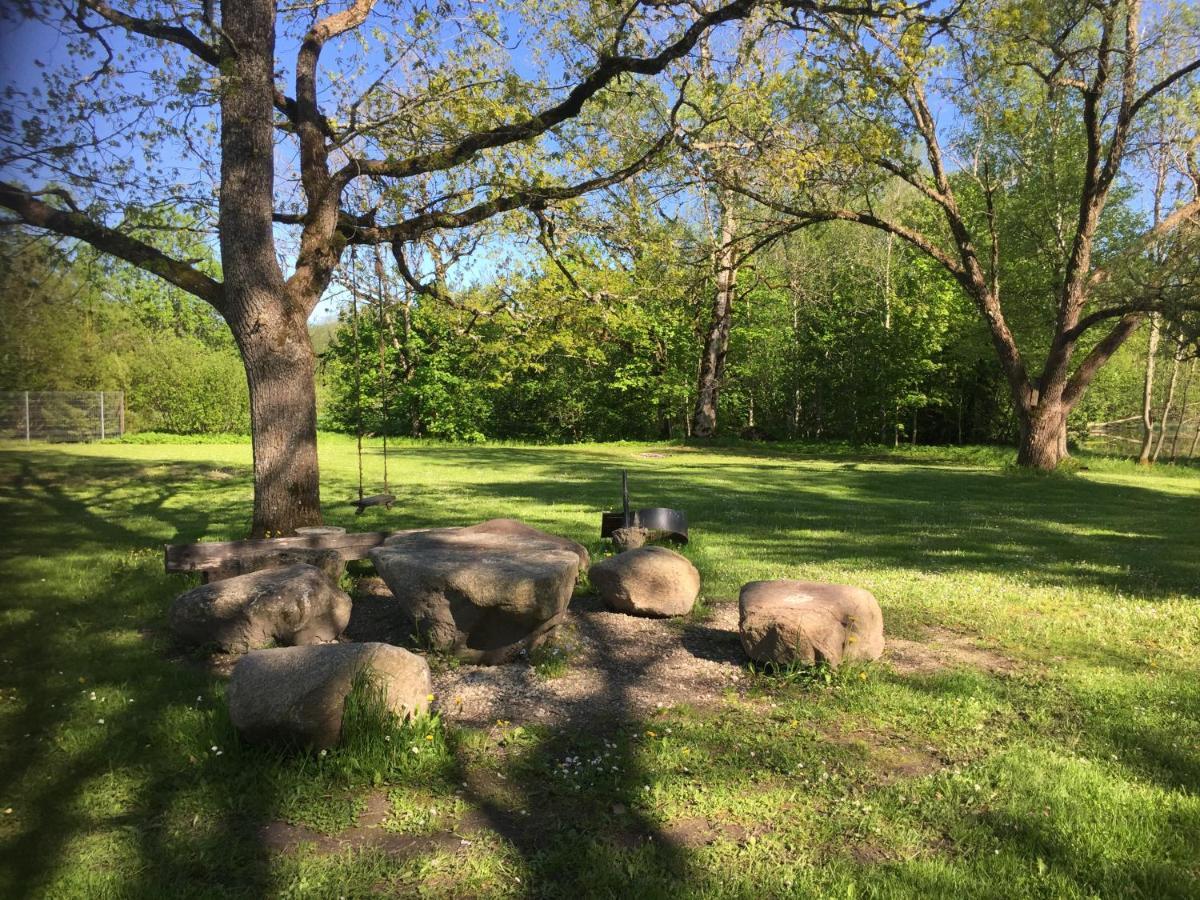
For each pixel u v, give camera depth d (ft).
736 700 15.74
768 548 32.55
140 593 22.56
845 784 12.34
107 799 11.43
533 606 17.06
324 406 127.75
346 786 11.99
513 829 11.00
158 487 49.88
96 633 19.03
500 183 32.17
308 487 26.96
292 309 26.58
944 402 119.96
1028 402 73.26
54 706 14.55
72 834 10.52
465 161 30.94
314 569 19.17
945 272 114.93
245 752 12.68
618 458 84.64
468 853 10.34
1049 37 57.06
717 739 13.91
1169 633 20.80
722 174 35.45
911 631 20.76
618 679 16.83
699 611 22.02
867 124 50.60
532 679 16.66
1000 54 43.11
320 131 28.73
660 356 124.57
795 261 105.19
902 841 10.73
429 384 117.50
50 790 11.61
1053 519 44.19
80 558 27.17
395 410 120.98
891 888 9.60
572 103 29.81
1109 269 64.03
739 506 46.19
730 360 126.62
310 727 12.48
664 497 49.11
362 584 24.17
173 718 13.98
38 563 26.03
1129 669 17.92
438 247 35.88
